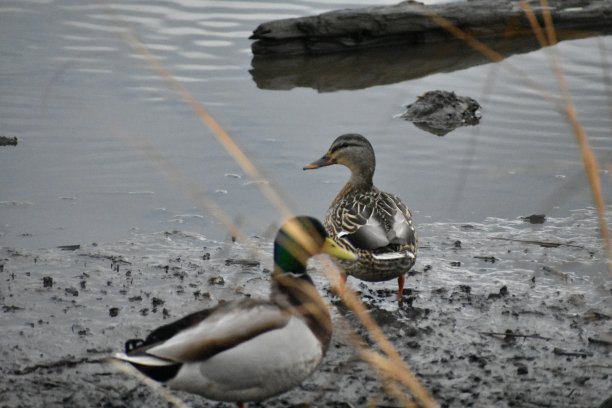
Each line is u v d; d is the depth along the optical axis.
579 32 20.75
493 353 9.61
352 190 12.89
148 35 19.70
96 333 9.72
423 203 13.62
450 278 11.48
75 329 9.77
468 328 10.16
